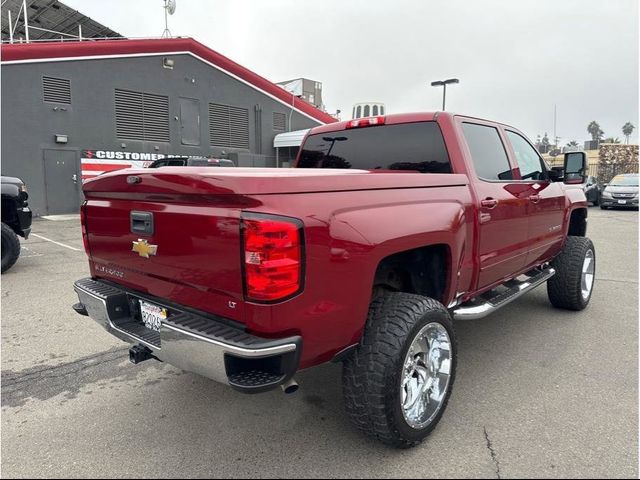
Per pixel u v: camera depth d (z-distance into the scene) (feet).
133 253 8.96
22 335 14.65
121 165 57.57
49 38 79.00
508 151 13.11
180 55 62.03
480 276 11.43
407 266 10.33
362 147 12.98
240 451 8.71
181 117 63.16
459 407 10.19
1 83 47.85
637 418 9.68
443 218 9.51
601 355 13.02
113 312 9.50
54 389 11.17
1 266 22.70
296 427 9.53
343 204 7.68
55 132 51.96
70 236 36.91
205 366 7.20
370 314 8.51
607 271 24.09
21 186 23.34
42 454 8.64
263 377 7.13
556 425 9.44
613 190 62.28
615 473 7.95
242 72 69.92
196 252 7.59
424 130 11.68
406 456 8.53
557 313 16.93
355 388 8.19
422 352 9.11
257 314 6.93
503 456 8.46
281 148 76.13
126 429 9.46
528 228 13.52
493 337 14.51
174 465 8.31
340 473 8.07
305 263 7.06
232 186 6.89
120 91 56.70
